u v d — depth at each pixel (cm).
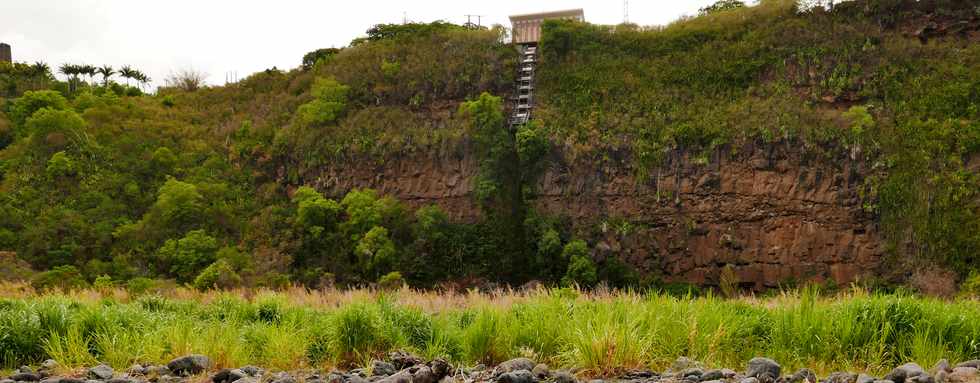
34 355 1235
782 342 1203
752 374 973
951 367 1046
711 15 6241
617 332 1116
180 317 1620
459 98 6012
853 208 4684
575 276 4638
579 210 5153
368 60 6681
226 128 6481
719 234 4872
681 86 5584
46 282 4031
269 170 5978
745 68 5522
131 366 1127
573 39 6106
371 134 5838
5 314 1298
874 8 5653
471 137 5491
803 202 4778
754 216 4831
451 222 5334
